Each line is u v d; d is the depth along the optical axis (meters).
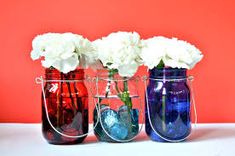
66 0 2.06
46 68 1.40
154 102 1.41
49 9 2.07
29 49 2.09
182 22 2.05
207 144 1.41
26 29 2.08
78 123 1.39
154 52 1.36
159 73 1.41
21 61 2.10
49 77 1.39
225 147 1.36
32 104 2.12
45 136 1.41
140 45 1.40
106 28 2.06
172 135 1.41
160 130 1.41
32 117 2.12
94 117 1.44
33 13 2.07
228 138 1.50
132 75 1.38
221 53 2.06
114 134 1.41
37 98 2.11
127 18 2.05
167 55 1.37
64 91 1.38
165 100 1.40
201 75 2.08
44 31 2.08
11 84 2.11
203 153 1.29
